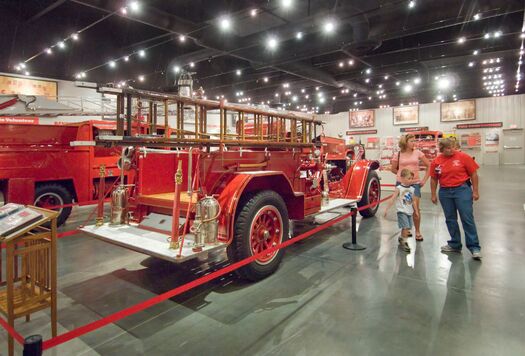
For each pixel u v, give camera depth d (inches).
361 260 152.0
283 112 158.4
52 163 222.4
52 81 478.6
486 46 473.4
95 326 65.5
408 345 86.0
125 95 107.3
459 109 947.3
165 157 150.2
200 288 123.6
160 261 156.7
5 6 408.5
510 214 253.8
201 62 611.2
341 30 422.9
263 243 132.1
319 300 112.3
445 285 123.0
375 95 875.4
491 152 917.8
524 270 137.3
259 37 414.9
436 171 162.7
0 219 91.1
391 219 240.7
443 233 198.8
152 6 330.0
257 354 83.3
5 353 86.3
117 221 140.8
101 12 435.2
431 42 468.4
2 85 437.4
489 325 95.0
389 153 811.4
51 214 89.3
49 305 91.1
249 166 140.0
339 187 239.6
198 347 86.6
